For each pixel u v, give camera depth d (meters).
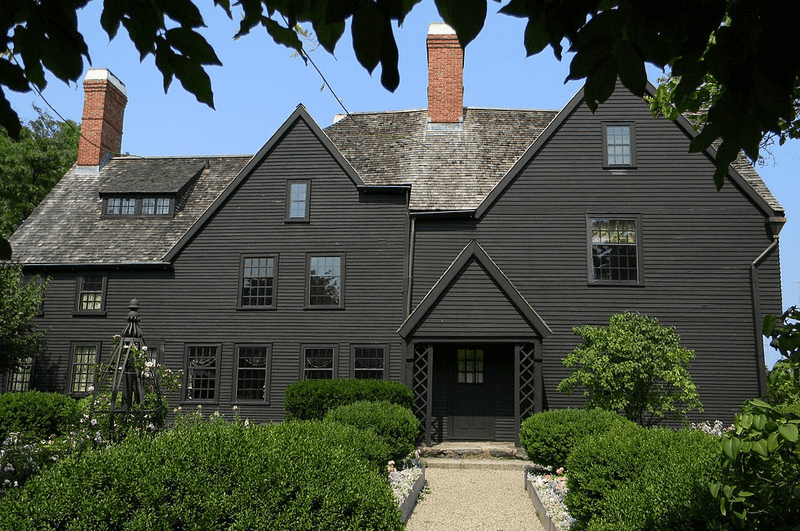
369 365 18.69
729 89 2.21
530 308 16.67
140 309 19.89
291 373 18.92
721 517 5.04
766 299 17.55
